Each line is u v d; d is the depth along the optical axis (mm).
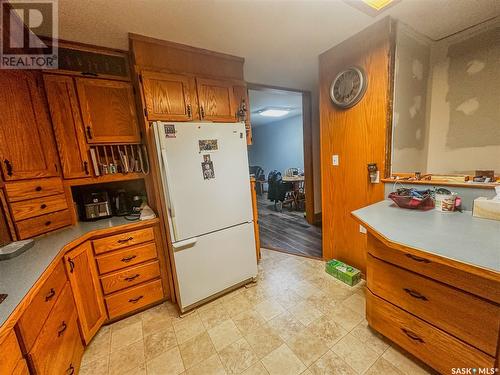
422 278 1116
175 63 1902
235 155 1936
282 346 1464
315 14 1575
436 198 1462
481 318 924
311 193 3916
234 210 1972
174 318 1799
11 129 1401
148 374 1331
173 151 1636
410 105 1908
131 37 1703
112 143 1869
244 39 1880
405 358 1320
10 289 910
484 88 1773
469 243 955
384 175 1843
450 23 1746
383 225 1244
